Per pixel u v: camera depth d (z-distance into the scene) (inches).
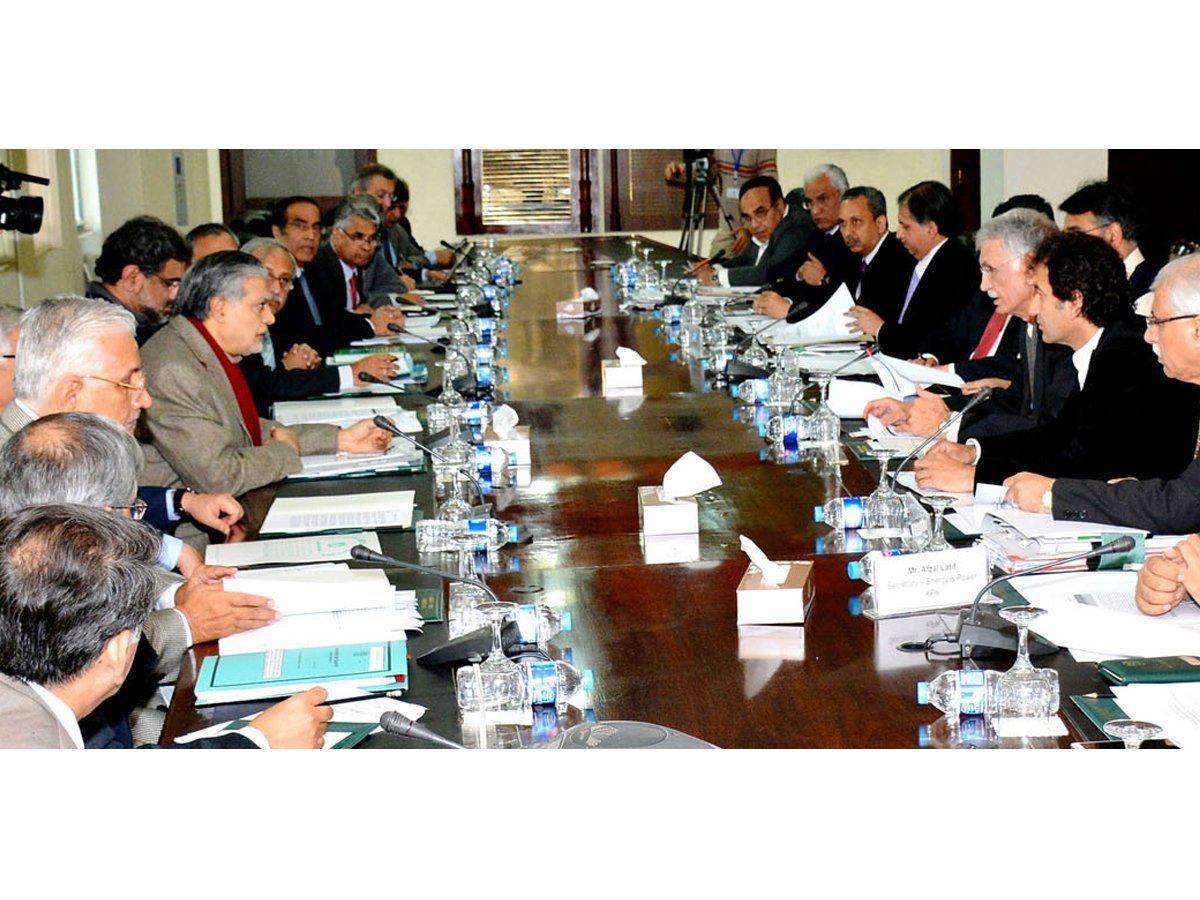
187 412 131.6
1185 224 321.7
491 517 109.3
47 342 105.6
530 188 455.8
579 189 455.5
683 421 152.0
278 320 220.7
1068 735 70.1
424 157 452.4
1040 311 133.2
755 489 121.6
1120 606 89.0
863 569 96.7
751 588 87.8
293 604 91.1
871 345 185.6
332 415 163.5
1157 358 123.8
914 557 88.6
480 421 154.6
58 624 66.0
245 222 308.3
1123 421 125.5
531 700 76.2
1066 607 86.0
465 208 456.8
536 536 109.8
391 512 117.7
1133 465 125.3
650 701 76.5
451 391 158.1
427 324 248.7
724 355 190.4
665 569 100.0
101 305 108.0
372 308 256.1
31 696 66.7
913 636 84.8
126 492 85.3
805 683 78.2
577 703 76.6
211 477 129.0
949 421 114.1
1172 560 86.3
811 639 84.9
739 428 147.4
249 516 121.8
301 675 80.4
